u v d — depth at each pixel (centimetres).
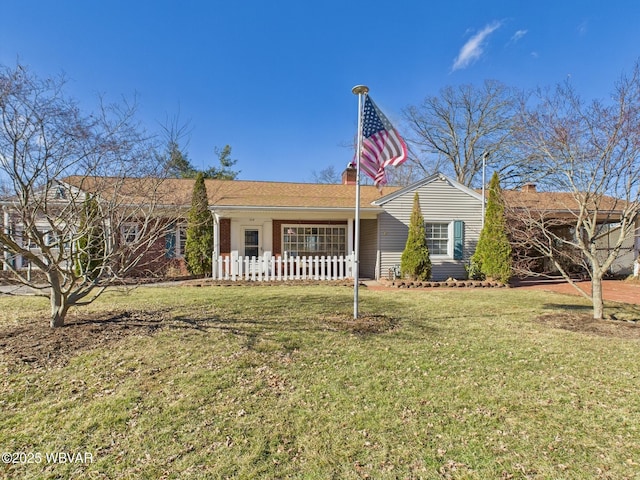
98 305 732
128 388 339
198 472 224
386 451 245
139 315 634
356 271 625
